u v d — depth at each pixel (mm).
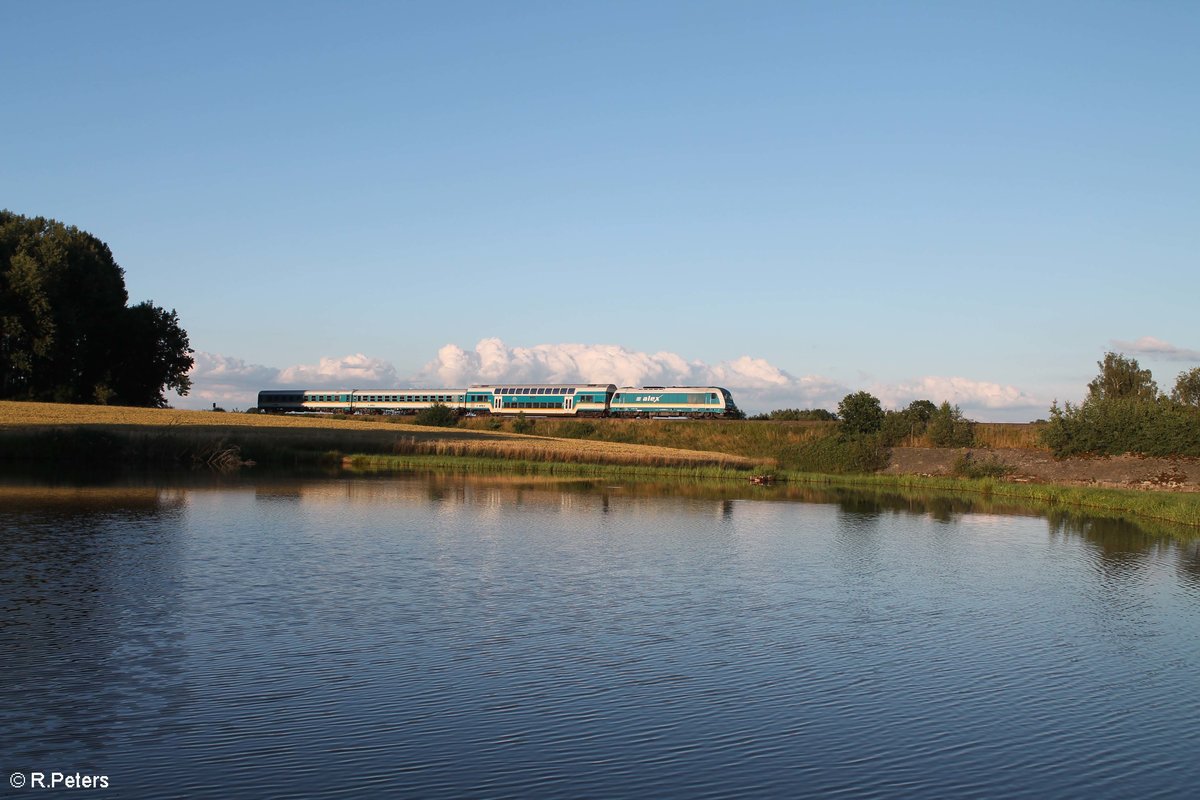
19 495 51250
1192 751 17531
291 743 16469
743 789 15266
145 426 89125
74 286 109562
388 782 15039
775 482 84438
